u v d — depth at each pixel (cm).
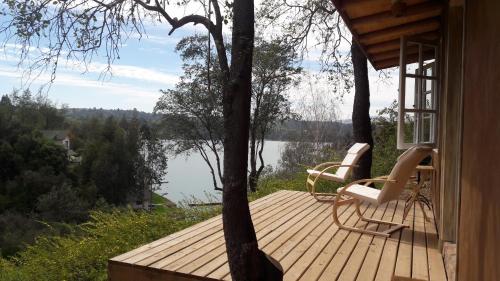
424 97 594
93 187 1698
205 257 350
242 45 204
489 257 175
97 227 646
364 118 757
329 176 622
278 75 1408
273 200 635
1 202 1894
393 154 1034
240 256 208
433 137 559
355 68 760
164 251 365
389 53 664
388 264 352
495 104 171
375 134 1145
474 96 215
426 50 576
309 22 927
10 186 1992
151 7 210
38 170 2012
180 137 1566
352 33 515
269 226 470
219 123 1096
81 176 1847
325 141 1656
